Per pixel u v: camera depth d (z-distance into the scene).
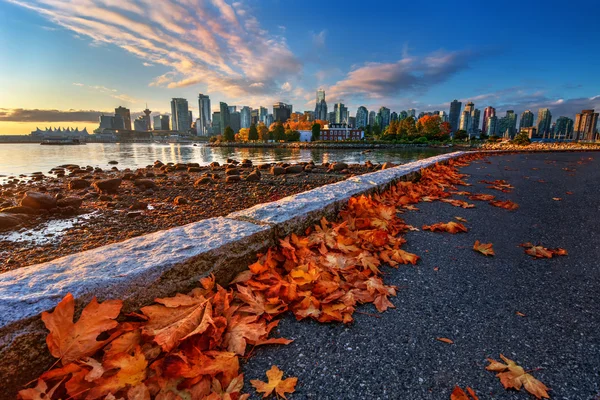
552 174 8.06
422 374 1.37
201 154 44.28
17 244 4.36
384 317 1.80
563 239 3.07
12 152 45.41
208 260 1.81
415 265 2.49
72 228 5.14
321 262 2.26
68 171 17.95
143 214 6.12
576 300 1.95
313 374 1.37
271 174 15.25
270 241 2.27
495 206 4.49
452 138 97.69
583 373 1.36
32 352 1.18
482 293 2.05
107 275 1.45
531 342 1.57
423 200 4.82
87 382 1.15
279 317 1.81
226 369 1.32
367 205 3.41
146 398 1.15
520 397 1.25
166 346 1.28
